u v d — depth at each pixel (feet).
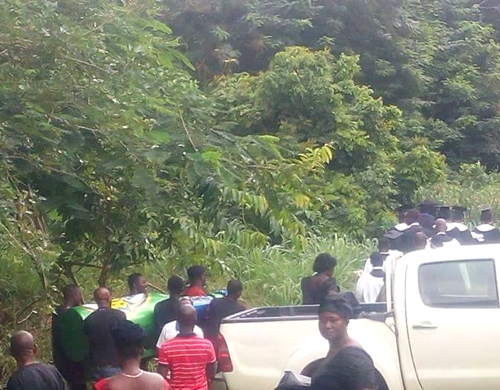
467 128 78.23
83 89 26.63
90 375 28.68
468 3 90.38
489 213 45.27
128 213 31.94
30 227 25.98
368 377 16.76
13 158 26.09
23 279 33.78
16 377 19.07
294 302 43.21
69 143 26.86
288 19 71.56
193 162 27.30
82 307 31.19
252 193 29.27
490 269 26.73
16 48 26.89
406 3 76.38
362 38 74.38
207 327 30.68
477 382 26.13
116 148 27.66
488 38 83.66
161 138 27.07
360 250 49.14
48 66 26.94
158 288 41.75
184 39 70.54
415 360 26.45
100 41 27.50
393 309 26.86
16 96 25.91
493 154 78.59
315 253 46.88
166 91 28.86
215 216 30.71
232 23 71.72
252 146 29.25
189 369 24.31
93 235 33.17
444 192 62.13
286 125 58.39
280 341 26.89
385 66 73.56
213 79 66.08
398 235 40.50
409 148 66.39
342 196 56.75
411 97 75.72
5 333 32.99
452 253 27.04
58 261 33.71
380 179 59.16
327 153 31.35
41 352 34.17
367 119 62.23
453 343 26.27
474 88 79.66
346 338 17.67
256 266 44.91
